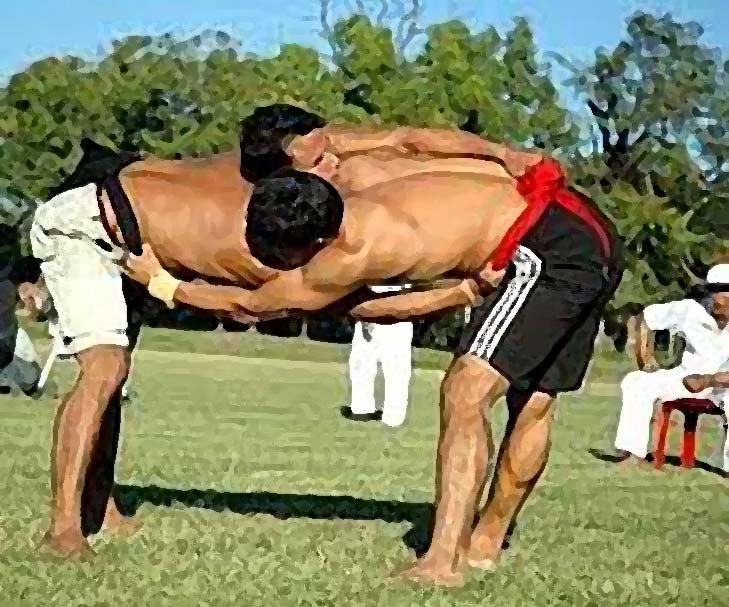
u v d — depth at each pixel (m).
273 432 14.02
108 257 6.86
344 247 6.20
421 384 25.42
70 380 19.39
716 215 70.06
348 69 56.97
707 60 70.44
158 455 11.35
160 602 5.74
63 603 5.67
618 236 6.78
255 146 6.49
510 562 7.00
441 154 6.53
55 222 6.85
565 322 6.46
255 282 6.49
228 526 7.70
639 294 58.16
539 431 7.03
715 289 12.59
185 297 6.62
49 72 57.16
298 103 56.22
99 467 7.39
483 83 55.88
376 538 7.46
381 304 6.49
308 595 5.96
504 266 6.45
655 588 6.48
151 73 56.94
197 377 23.52
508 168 6.54
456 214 6.32
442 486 6.48
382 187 6.33
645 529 8.33
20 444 11.55
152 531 7.46
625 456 12.84
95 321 6.88
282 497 9.07
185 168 6.80
